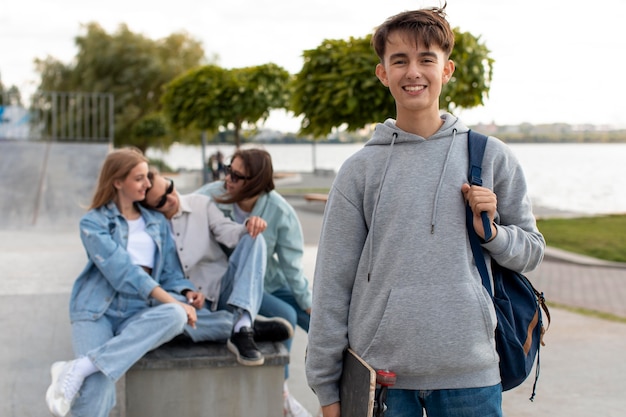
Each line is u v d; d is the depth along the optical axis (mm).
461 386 1956
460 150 2002
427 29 1952
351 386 1984
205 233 3650
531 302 2072
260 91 17453
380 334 1951
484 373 1975
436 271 1911
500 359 2020
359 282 2018
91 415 2994
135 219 3492
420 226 1923
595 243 11133
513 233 1977
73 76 39656
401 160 1980
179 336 3445
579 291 7676
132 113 37875
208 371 3277
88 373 2977
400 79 1971
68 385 2912
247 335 3299
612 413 3865
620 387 4270
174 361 3213
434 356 1908
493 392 1989
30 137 17531
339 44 9172
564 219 14430
